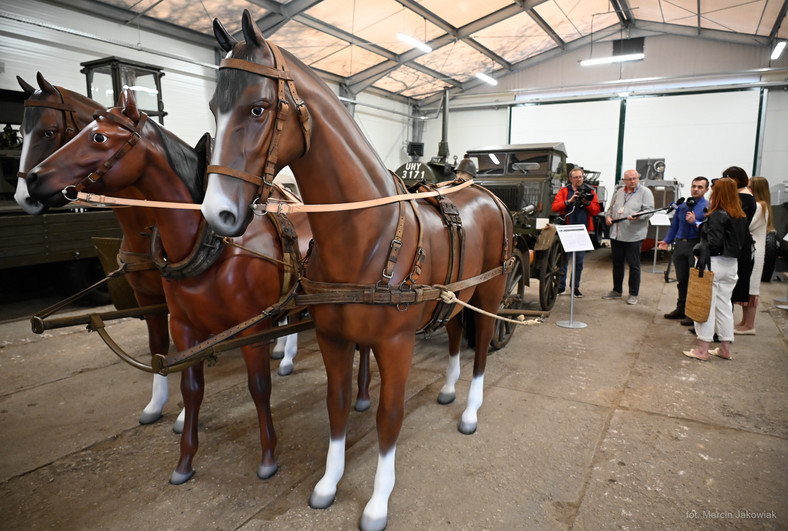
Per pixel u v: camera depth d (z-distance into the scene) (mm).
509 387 3338
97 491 2191
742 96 14008
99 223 5344
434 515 2006
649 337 4477
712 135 14453
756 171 14078
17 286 6164
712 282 3670
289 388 3342
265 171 1309
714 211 3703
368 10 10398
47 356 3949
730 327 3789
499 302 2699
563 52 16172
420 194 1904
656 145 15164
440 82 16578
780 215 8438
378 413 1859
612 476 2279
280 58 1336
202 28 9523
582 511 2031
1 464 2410
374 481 2045
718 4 11836
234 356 3980
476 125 17719
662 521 1968
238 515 2014
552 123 16500
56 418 2910
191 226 1980
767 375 3510
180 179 1969
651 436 2648
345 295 1671
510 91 16984
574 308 5629
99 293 5535
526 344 4297
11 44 7086
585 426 2768
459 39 12641
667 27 14648
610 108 15625
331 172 1574
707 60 14555
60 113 2330
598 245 8430
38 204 2186
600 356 3971
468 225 2254
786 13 11359
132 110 1871
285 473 2316
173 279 2035
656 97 15016
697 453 2475
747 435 2654
